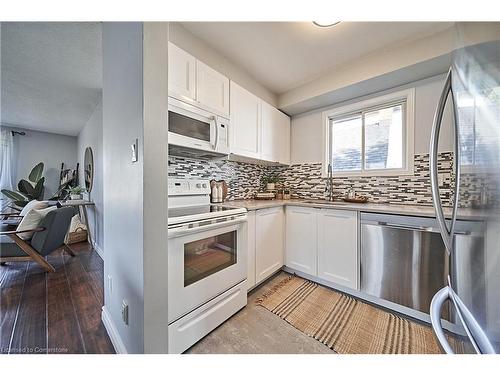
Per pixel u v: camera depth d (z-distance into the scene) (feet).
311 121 9.32
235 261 5.49
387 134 7.52
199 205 6.61
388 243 5.49
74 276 7.59
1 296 6.22
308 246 7.19
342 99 8.15
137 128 3.34
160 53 3.35
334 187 8.68
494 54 1.88
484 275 2.02
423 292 4.99
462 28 2.25
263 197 8.97
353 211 6.14
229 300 5.23
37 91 8.91
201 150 5.94
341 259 6.38
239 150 7.02
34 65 7.02
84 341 4.41
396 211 5.33
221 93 6.36
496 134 1.87
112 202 4.60
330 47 6.19
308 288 6.78
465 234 2.31
